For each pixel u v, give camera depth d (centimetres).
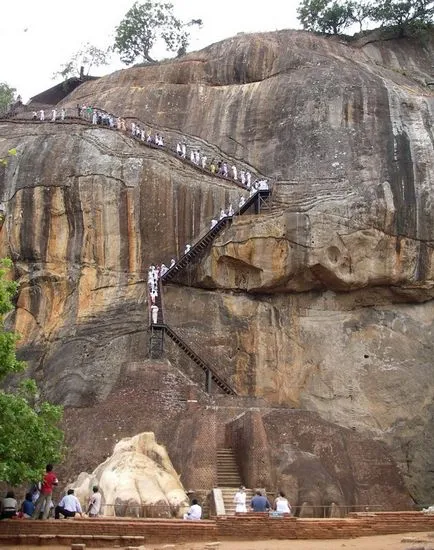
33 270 3719
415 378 3616
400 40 4847
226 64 4522
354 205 3625
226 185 3875
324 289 3731
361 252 3609
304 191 3728
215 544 1767
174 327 3606
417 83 4544
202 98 4341
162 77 4606
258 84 4288
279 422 2802
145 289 3653
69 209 3753
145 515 2284
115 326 3572
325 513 2586
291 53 4375
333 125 3897
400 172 3738
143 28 5494
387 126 3856
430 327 3719
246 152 4053
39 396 3447
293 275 3631
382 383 3600
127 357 3494
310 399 3597
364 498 2717
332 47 4569
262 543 1881
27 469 2022
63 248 3725
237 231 3634
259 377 3600
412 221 3669
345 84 3997
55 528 1938
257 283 3666
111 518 2058
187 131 4231
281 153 3928
